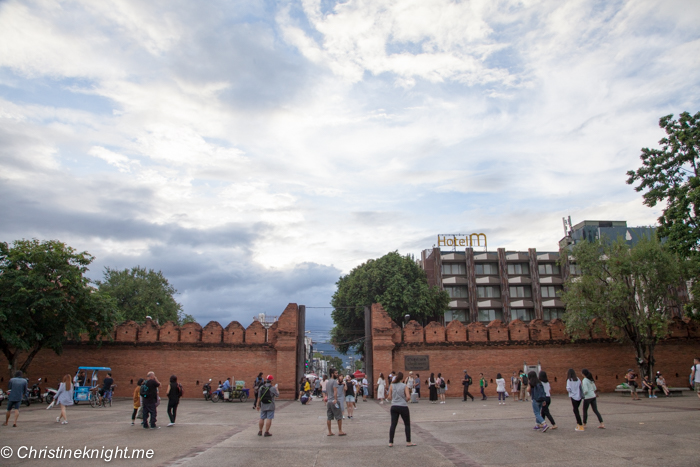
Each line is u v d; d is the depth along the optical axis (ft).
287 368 105.09
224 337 107.76
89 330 98.22
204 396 101.14
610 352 106.73
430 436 45.47
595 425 48.73
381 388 93.81
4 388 99.66
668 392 88.69
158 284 187.73
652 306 95.61
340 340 187.42
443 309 177.99
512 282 257.75
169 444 41.11
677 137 83.66
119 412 70.28
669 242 79.15
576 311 100.42
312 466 32.24
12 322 83.66
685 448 35.47
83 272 96.07
